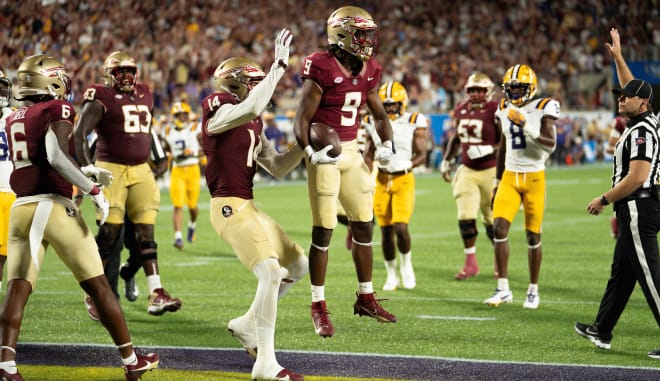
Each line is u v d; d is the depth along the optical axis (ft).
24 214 22.54
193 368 24.77
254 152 24.29
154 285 31.91
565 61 153.07
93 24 111.86
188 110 54.34
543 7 159.63
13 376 21.86
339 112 25.90
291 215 71.31
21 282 22.56
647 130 25.17
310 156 24.73
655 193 25.32
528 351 26.78
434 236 58.59
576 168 131.13
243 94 24.58
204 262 47.52
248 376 23.90
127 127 32.14
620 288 26.35
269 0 141.18
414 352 26.66
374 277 42.39
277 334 29.40
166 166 35.83
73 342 28.12
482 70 147.54
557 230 61.31
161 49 119.44
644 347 27.32
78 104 100.17
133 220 32.76
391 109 38.68
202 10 132.57
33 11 102.89
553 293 37.55
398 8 155.12
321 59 25.49
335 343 28.02
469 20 156.87
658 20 147.84
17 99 23.45
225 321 31.71
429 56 147.02
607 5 153.17
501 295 34.78
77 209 23.07
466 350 26.94
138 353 25.22
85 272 22.59
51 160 21.93
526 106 34.50
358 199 26.50
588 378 23.39
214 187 24.17
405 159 38.45
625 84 27.91
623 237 25.67
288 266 25.18
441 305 34.91
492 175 41.29
